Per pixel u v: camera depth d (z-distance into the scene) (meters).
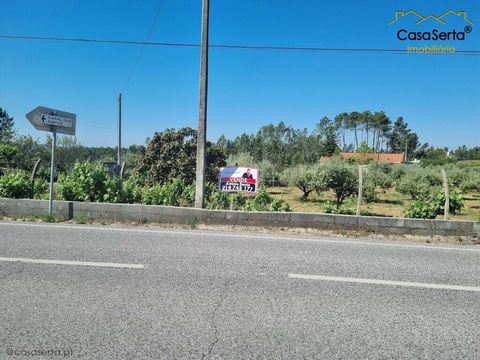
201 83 9.60
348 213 10.98
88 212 9.25
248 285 4.72
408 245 7.47
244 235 7.94
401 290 4.74
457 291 4.76
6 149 23.94
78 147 28.03
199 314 3.82
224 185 10.00
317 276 5.18
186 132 24.11
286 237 7.87
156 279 4.83
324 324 3.69
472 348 3.30
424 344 3.36
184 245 6.80
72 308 3.86
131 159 33.69
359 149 68.75
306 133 66.94
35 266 5.23
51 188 9.18
